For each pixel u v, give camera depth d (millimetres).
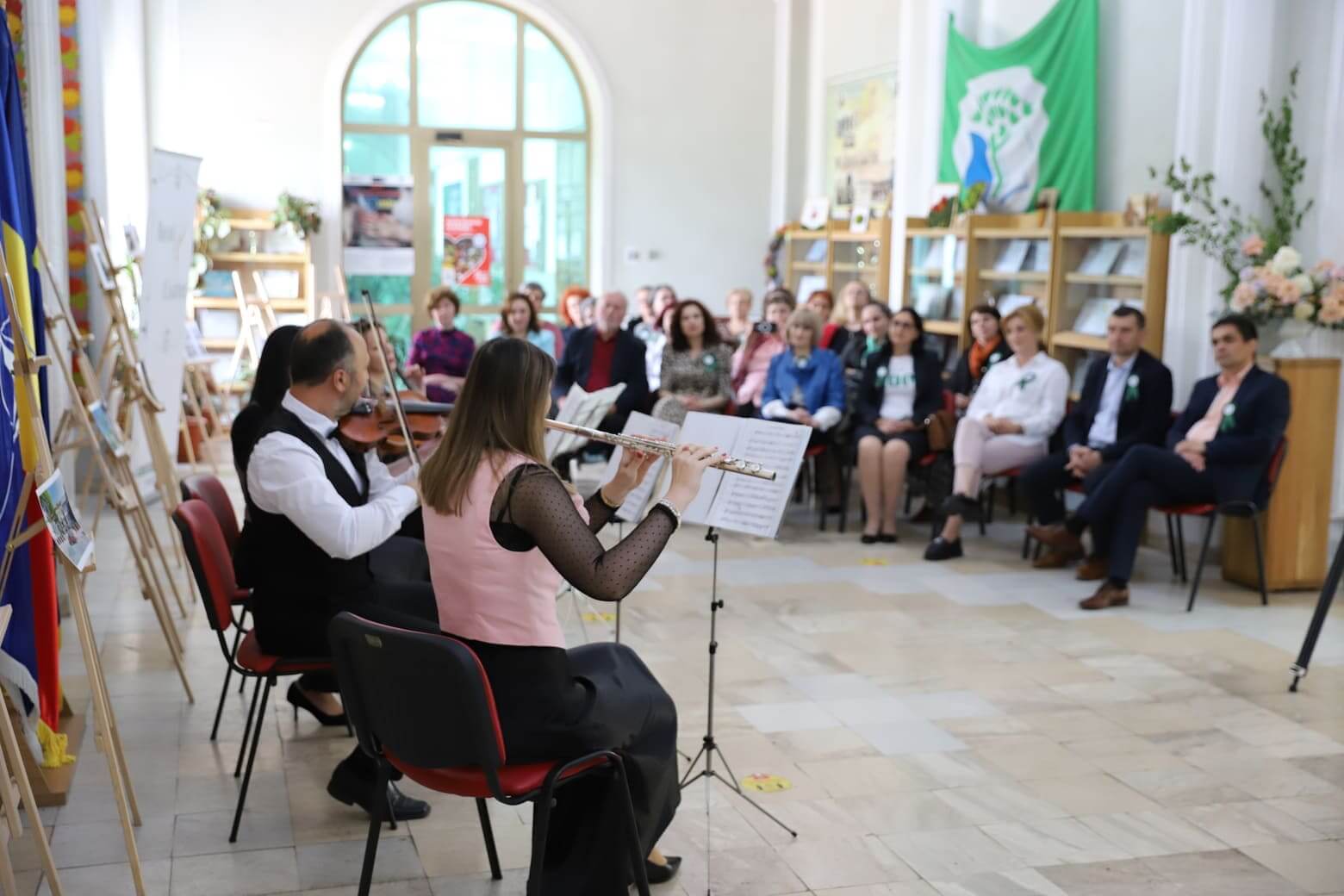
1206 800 3500
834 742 3871
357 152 11398
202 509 3406
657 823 2668
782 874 3039
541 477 2432
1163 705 4242
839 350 7875
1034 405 6441
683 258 12109
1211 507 5344
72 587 2773
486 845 2980
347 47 11039
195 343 9102
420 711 2363
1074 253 7047
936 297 8164
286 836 3191
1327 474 5637
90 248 5715
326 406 3213
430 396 7242
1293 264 5406
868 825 3307
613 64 11688
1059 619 5230
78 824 3232
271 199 11023
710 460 2578
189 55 10672
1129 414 5891
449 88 11531
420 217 11641
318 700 3877
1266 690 4398
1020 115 7648
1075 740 3922
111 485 4191
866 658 4680
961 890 2977
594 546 2434
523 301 8070
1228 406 5449
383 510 3125
